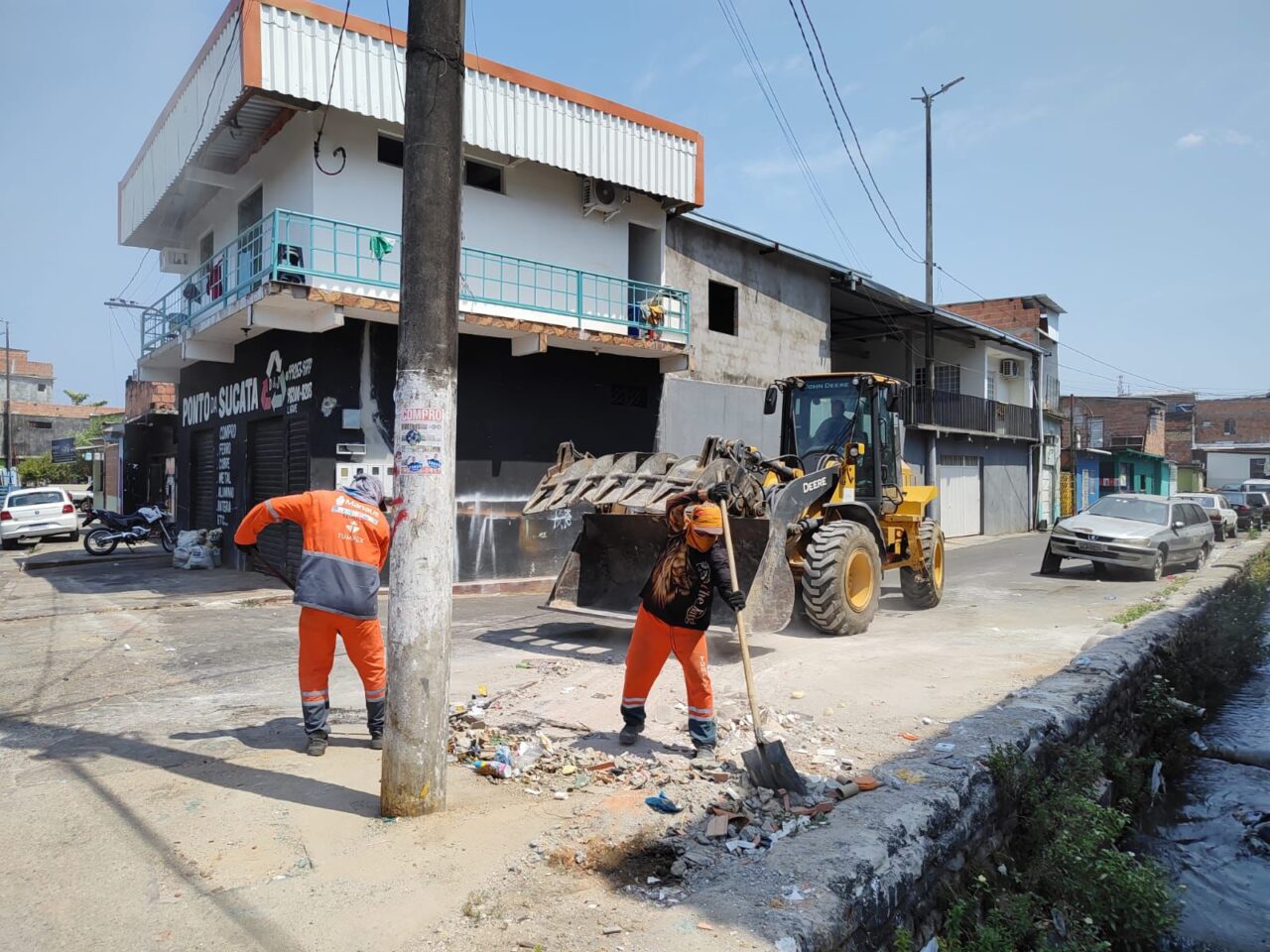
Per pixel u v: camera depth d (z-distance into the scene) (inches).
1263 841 217.2
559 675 262.5
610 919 117.3
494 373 522.6
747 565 294.8
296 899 122.0
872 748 191.2
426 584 152.2
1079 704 224.5
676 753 186.9
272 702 237.5
